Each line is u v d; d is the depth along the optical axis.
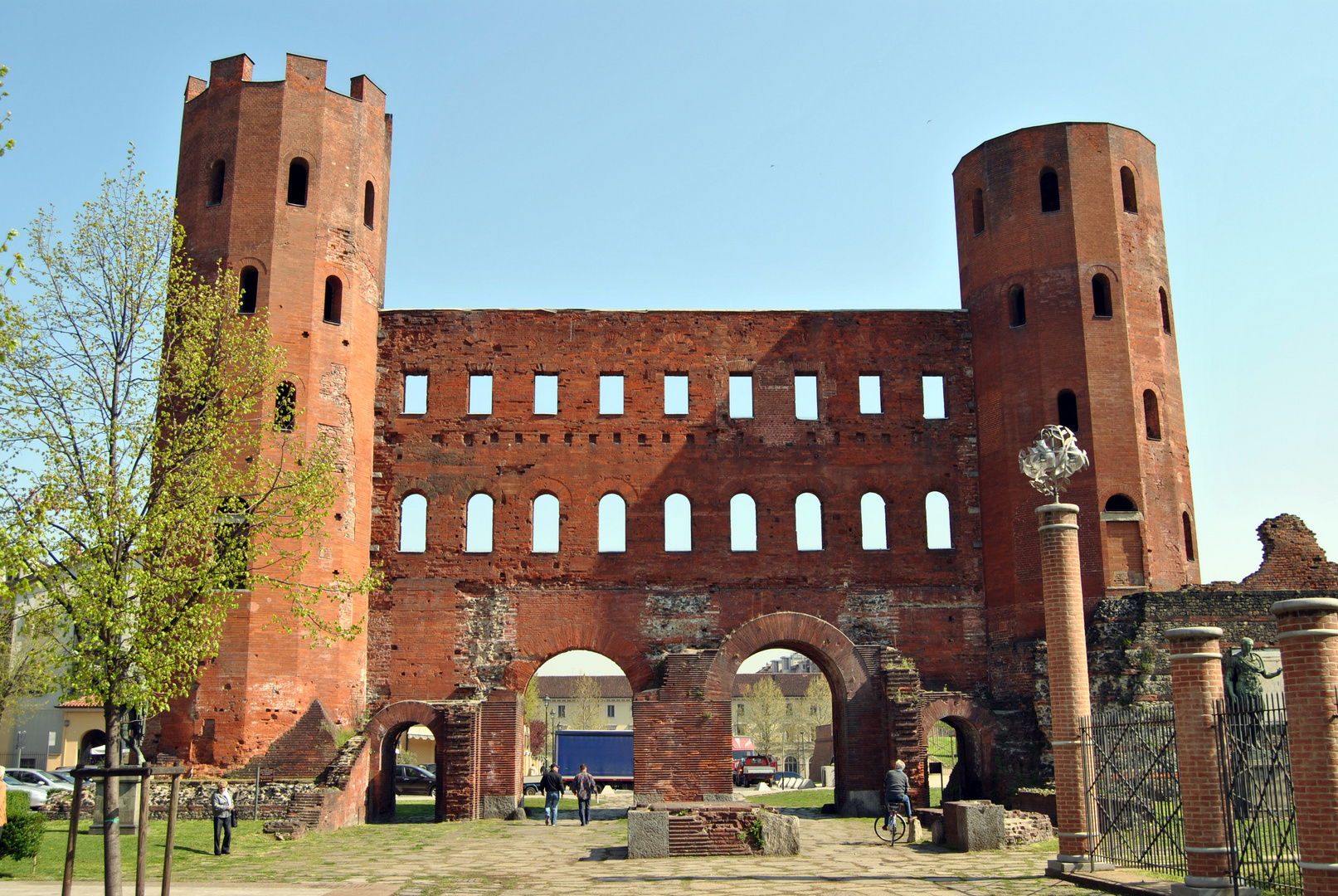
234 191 37.09
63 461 21.66
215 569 23.09
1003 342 39.56
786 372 41.16
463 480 39.81
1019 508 38.03
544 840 29.39
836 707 38.38
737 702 117.00
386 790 36.69
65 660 21.05
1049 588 23.53
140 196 23.83
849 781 35.19
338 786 32.47
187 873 23.05
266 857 25.66
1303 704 15.74
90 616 20.55
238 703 33.34
